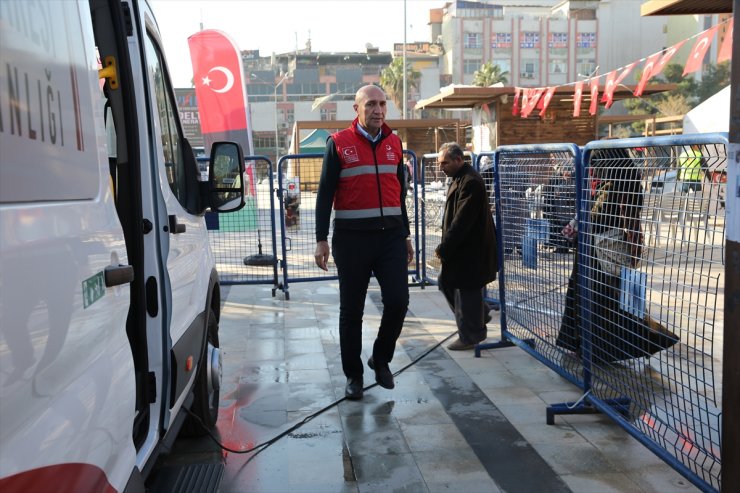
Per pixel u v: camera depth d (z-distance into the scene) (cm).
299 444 395
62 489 145
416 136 2742
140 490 196
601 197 396
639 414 392
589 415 429
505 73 7238
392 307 450
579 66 8006
